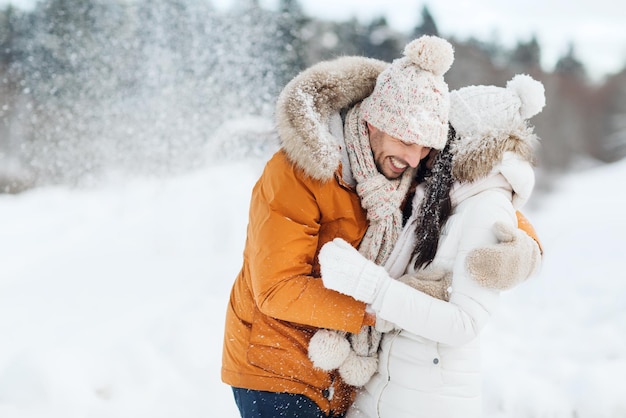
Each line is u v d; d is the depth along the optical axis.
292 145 1.90
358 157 1.99
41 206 10.31
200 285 5.30
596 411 3.01
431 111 1.88
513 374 3.30
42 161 11.55
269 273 1.91
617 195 17.95
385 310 1.81
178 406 3.26
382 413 1.99
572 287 5.35
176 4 10.75
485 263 1.76
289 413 2.03
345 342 1.99
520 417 3.07
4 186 11.70
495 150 1.87
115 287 5.55
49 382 3.17
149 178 10.16
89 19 12.10
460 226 1.91
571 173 24.94
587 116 31.12
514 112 1.93
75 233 8.09
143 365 3.50
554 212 14.43
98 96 11.29
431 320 1.79
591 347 3.84
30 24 12.56
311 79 2.00
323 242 2.03
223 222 7.21
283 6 12.34
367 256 2.01
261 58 10.30
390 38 20.33
